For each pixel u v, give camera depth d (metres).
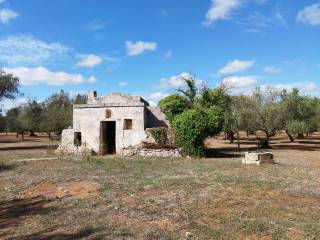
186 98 31.91
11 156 25.05
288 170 16.44
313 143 46.22
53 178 14.49
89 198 11.06
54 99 75.06
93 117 28.72
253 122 36.78
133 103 27.80
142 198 10.83
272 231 7.70
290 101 37.72
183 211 9.30
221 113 25.73
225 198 10.53
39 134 90.62
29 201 11.08
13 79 44.94
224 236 7.52
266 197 10.65
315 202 10.12
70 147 28.73
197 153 25.00
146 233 7.75
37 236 7.95
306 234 7.55
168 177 14.61
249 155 19.31
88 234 7.85
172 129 26.33
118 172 16.22
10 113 67.69
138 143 27.27
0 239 7.86
